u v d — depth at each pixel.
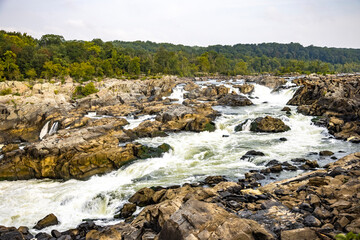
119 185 25.70
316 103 46.69
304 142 34.25
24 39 144.12
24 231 18.64
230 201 16.22
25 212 22.28
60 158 30.36
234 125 42.34
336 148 31.33
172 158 31.72
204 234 11.40
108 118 47.94
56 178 29.78
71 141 32.25
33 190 26.73
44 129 51.31
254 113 48.62
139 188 24.33
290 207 15.16
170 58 156.62
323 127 38.78
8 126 50.25
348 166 21.70
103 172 29.42
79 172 28.84
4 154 32.75
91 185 26.81
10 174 30.02
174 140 37.56
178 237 11.70
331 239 11.36
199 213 12.58
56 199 24.33
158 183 24.88
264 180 23.17
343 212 13.49
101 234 15.19
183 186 22.00
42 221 19.86
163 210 14.85
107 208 22.06
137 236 14.77
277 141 35.09
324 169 23.62
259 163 27.88
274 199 16.59
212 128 42.03
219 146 34.44
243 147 33.50
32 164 30.33
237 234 11.30
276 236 12.16
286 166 25.95
